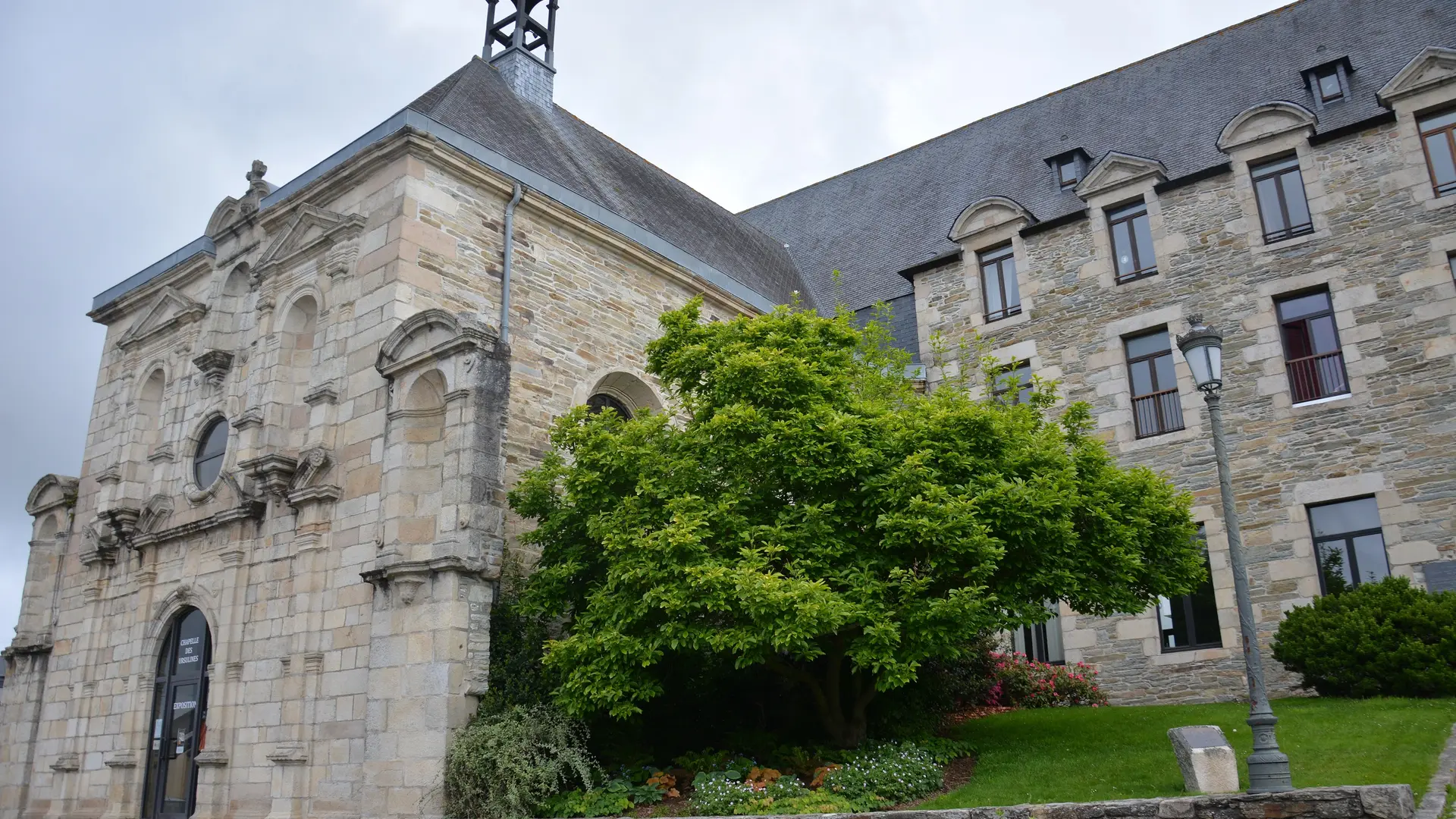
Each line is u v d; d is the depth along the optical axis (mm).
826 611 10641
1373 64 20125
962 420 12508
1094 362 19984
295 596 14523
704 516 11758
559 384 16953
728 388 12742
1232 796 8727
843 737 12992
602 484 12961
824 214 30141
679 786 12172
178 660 16641
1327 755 10562
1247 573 17562
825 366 13258
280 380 16266
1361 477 16828
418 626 12758
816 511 11648
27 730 19719
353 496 14367
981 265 22312
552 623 14461
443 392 14016
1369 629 13812
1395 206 17516
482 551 12945
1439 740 10703
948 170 27750
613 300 18500
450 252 15750
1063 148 24734
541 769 11633
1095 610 13297
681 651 12734
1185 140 21969
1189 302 19156
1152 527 13086
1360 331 17375
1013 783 11359
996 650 18875
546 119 21078
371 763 12680
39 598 20984
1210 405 10250
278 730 14078
